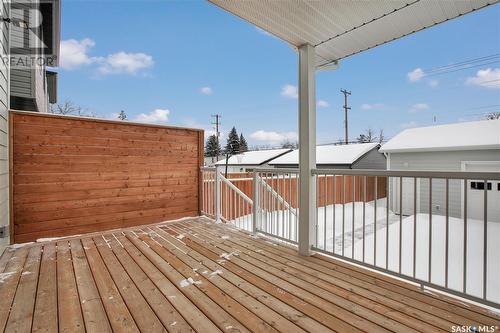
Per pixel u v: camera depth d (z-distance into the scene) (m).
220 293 2.15
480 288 3.60
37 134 3.60
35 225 3.56
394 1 2.31
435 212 8.27
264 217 3.82
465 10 2.45
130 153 4.36
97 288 2.25
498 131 8.21
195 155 5.12
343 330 1.68
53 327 1.73
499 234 5.89
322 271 2.56
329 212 8.06
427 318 1.80
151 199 4.57
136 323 1.77
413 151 8.74
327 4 2.35
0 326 1.74
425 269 4.21
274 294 2.13
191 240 3.60
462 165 7.91
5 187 3.22
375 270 2.49
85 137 3.96
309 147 2.99
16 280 2.40
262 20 2.59
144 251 3.16
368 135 31.12
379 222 7.25
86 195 3.96
